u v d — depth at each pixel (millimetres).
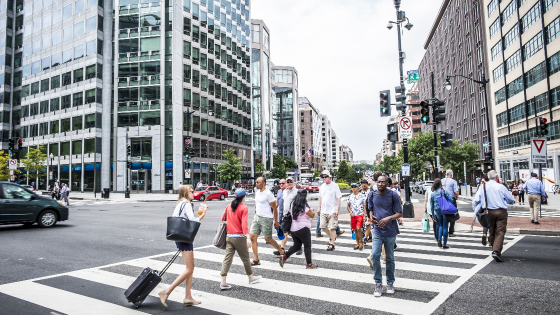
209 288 5590
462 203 25281
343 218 15055
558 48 30750
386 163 107000
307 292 5316
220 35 56500
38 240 10148
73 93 47406
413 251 8250
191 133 47438
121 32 45500
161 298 4648
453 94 64000
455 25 62156
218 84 55219
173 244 9539
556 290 5184
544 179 34000
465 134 58188
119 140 44375
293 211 6758
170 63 44812
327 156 176750
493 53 46062
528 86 36750
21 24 58281
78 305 4773
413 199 29844
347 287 5559
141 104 44344
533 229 10641
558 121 31219
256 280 5898
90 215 18016
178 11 46219
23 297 5117
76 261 7484
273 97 107000
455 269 6531
